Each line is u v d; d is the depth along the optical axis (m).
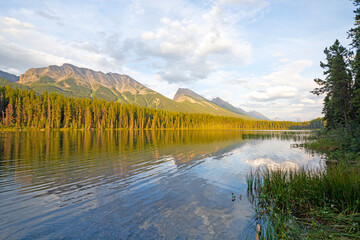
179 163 16.92
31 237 5.60
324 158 19.95
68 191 9.54
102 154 20.97
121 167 14.95
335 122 31.92
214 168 15.16
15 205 7.82
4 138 38.47
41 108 90.38
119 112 120.31
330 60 28.20
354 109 25.66
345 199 6.79
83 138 42.84
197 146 30.55
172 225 6.36
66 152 21.98
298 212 7.11
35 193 9.20
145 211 7.40
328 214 6.27
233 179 12.03
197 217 6.93
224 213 7.28
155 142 36.44
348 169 9.80
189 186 10.55
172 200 8.53
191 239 5.54
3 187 10.02
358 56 21.17
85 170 13.82
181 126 148.38
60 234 5.77
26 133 55.94
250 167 15.70
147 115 140.62
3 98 84.62
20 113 82.44
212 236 5.67
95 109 106.56
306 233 5.50
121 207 7.74
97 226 6.25
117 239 5.54
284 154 23.31
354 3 17.31
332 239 4.98
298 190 8.26
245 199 8.70
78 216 6.93
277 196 7.93
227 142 39.03
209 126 163.75
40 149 24.09
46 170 13.70
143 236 5.67
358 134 20.27
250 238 5.58
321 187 7.77
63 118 99.25
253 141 42.91
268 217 6.88
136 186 10.44
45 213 7.14
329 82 27.69
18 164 15.52
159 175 12.83
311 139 46.84
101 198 8.67
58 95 104.00
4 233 5.79
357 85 24.64
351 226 5.49
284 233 5.41
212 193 9.46
